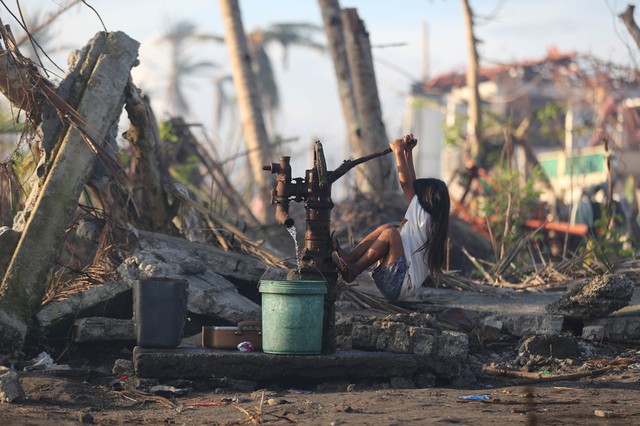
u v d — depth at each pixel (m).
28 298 8.59
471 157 22.17
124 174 10.77
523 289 12.03
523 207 16.48
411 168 8.84
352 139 19.73
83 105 9.71
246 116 23.47
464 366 7.89
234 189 18.38
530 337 8.89
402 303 9.84
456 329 8.98
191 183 18.02
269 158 23.11
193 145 18.48
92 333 8.26
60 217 9.05
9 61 9.21
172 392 7.09
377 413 6.18
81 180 9.37
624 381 7.75
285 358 7.43
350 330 8.08
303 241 15.62
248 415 6.16
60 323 8.63
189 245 10.45
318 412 6.25
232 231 11.11
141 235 10.34
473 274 14.52
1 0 9.04
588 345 9.28
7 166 9.62
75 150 9.38
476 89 26.17
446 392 7.30
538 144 41.25
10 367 7.81
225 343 7.74
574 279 12.57
